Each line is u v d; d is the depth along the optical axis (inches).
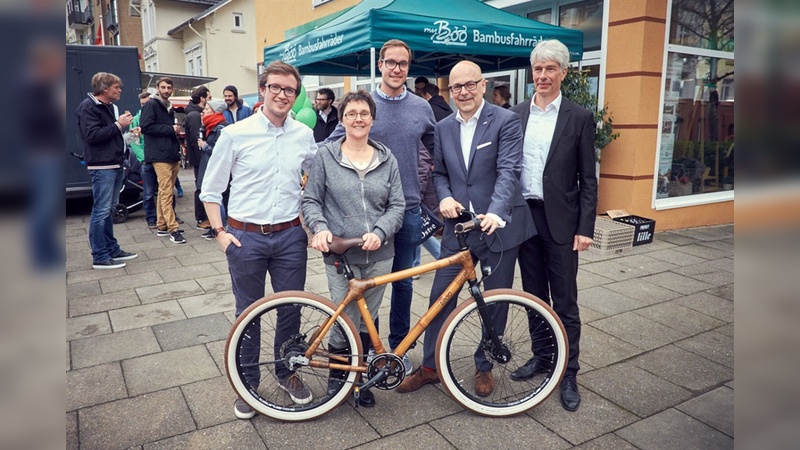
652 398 115.0
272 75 100.9
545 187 111.0
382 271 112.3
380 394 117.5
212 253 233.6
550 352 112.1
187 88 669.9
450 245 116.0
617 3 247.0
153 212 279.7
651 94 247.4
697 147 277.0
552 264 114.4
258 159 104.2
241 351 105.3
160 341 142.3
